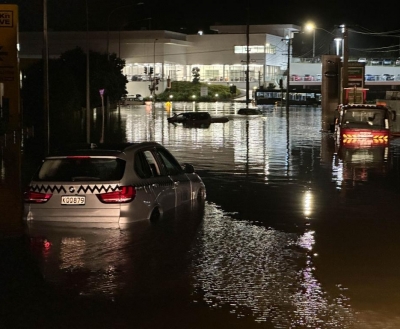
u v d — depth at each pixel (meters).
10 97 36.97
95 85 64.38
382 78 115.50
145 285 7.89
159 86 116.06
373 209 13.55
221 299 7.34
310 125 47.47
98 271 8.55
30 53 113.94
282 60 126.06
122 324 6.52
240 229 11.34
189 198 13.61
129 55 116.81
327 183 17.67
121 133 38.41
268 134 38.00
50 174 11.24
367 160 24.08
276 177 18.97
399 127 38.41
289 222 12.08
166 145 30.25
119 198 10.92
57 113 53.41
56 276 8.32
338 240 10.52
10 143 31.30
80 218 10.94
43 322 6.60
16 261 9.10
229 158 24.44
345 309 6.96
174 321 6.60
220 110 74.44
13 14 36.62
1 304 7.20
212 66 123.69
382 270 8.62
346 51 44.56
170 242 10.27
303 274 8.41
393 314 6.80
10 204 14.34
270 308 7.00
